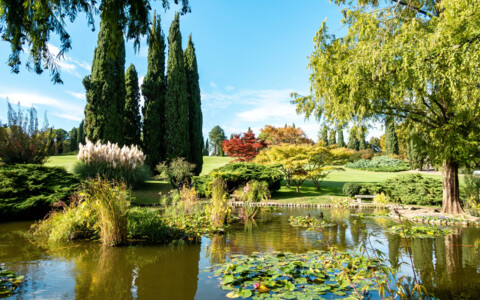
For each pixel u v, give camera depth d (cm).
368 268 314
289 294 245
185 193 889
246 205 934
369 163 3291
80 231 506
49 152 1305
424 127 853
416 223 689
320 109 820
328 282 277
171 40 2067
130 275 305
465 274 304
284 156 1672
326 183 2034
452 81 491
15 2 227
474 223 679
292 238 511
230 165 1598
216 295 249
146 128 2016
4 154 1145
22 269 324
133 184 1343
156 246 448
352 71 596
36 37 258
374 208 1082
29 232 579
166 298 243
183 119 2025
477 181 903
